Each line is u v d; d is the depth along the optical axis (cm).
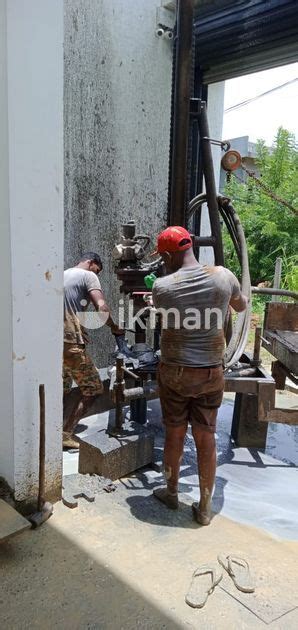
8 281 232
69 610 195
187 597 202
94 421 420
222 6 462
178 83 345
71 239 464
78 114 449
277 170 1169
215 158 596
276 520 281
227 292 253
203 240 382
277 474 345
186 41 338
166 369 262
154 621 191
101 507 274
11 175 222
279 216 1127
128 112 492
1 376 246
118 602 201
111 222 496
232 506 296
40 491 253
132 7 473
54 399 262
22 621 189
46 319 250
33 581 211
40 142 231
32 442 254
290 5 412
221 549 241
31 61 220
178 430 270
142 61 493
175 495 279
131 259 351
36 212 236
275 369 441
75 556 229
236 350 362
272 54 469
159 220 545
